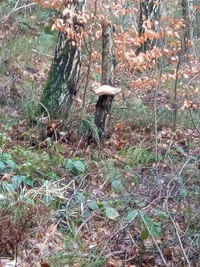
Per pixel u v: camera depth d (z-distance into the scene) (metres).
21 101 9.38
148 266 5.29
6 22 12.55
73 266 4.91
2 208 5.29
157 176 6.76
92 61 9.73
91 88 9.88
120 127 8.81
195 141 8.55
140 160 7.68
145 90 10.47
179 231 5.66
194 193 6.40
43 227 5.32
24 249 5.02
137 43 8.90
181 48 9.35
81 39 8.56
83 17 8.29
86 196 6.21
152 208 5.99
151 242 5.50
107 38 8.34
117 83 9.90
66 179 6.73
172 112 9.73
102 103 8.47
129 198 6.19
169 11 12.66
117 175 6.86
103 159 7.68
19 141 8.12
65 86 8.92
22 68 10.99
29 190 5.93
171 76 9.22
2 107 9.36
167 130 8.94
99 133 8.49
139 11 11.90
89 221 5.77
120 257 5.33
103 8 8.57
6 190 5.84
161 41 10.66
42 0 8.74
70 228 5.53
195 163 7.27
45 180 6.36
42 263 4.75
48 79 9.06
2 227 4.96
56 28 8.27
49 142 7.87
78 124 8.52
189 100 9.76
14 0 13.68
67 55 8.90
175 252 5.38
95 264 5.00
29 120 8.80
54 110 8.90
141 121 9.49
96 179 6.86
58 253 5.03
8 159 6.61
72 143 8.32
